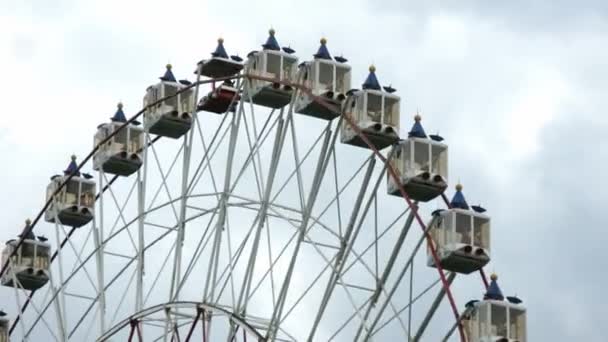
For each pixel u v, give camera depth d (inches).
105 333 4810.5
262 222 4670.3
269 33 5059.1
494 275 4601.4
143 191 4909.0
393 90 4901.6
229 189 4726.9
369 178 4589.1
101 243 4909.0
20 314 5191.9
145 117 5310.0
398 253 4493.1
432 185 4803.2
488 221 4731.8
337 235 4616.1
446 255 4680.1
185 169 4837.6
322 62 4948.3
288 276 4601.4
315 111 4948.3
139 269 4847.4
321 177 4660.4
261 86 4987.7
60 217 5506.9
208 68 5172.2
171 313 4731.8
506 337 4534.9
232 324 4628.4
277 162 4722.0
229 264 4670.3
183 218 4795.8
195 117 4849.9
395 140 4869.6
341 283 4549.7
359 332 4493.1
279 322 4581.7
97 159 5482.3
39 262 5546.3
